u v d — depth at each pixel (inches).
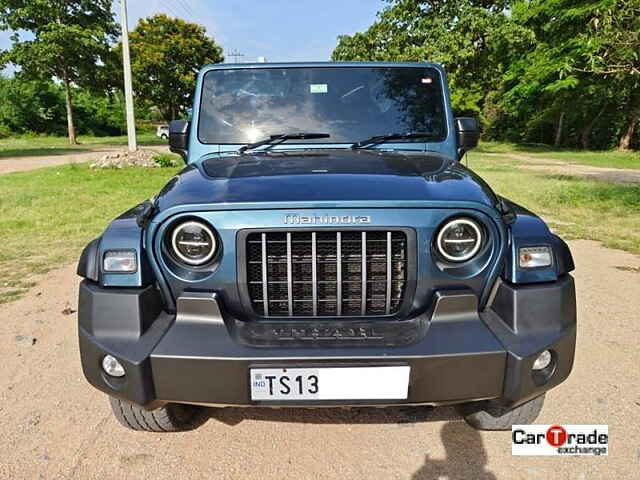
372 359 73.1
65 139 1579.7
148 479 86.0
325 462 89.9
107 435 97.6
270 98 123.0
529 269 79.2
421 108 123.0
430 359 73.2
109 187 433.1
